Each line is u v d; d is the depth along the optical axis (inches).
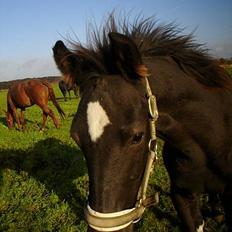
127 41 28.0
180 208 42.9
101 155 27.9
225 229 54.1
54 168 85.2
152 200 32.6
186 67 35.7
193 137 36.2
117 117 27.9
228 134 38.2
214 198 56.9
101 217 28.1
